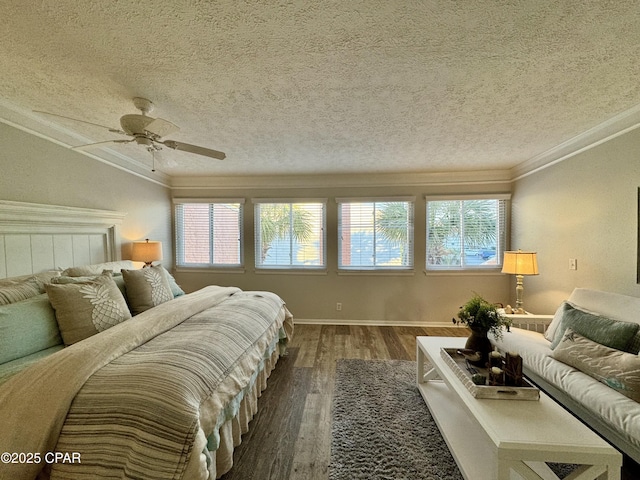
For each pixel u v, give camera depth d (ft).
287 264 14.48
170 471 3.46
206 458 3.96
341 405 7.06
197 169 13.06
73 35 4.34
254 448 5.64
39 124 7.72
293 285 14.37
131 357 4.53
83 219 9.13
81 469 3.47
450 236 13.69
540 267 10.94
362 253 14.11
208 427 4.13
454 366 5.80
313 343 11.47
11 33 4.26
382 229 14.02
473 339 6.33
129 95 6.25
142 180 12.31
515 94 6.31
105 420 3.59
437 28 4.27
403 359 9.87
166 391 3.82
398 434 5.98
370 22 4.14
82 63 5.07
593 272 8.48
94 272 8.13
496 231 13.43
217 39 4.47
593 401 5.11
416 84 5.88
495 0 3.75
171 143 6.61
